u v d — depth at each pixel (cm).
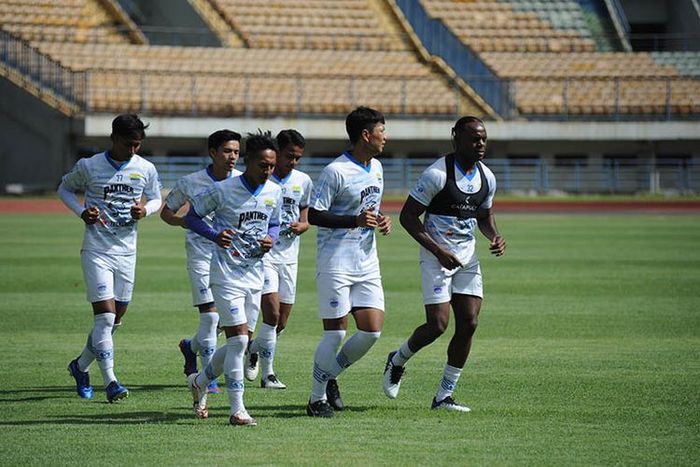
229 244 2088
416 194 2208
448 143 11756
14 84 10931
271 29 12388
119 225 2417
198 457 1852
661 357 2931
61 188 2464
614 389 2491
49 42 11569
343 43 12425
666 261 5612
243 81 11650
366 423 2138
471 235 2244
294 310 3894
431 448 1923
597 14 13300
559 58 12556
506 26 13025
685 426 2116
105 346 2342
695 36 12544
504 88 11862
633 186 11875
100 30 11944
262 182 2130
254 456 1859
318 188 2202
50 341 3164
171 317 3662
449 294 2230
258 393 2497
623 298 4197
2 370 2733
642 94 12088
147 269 5100
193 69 11681
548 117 11881
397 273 5109
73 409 2280
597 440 1994
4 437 2006
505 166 11681
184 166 11038
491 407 2297
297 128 11225
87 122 10788
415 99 11794
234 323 2111
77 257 5616
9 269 5044
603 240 6919
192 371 2542
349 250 2198
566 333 3359
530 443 1966
